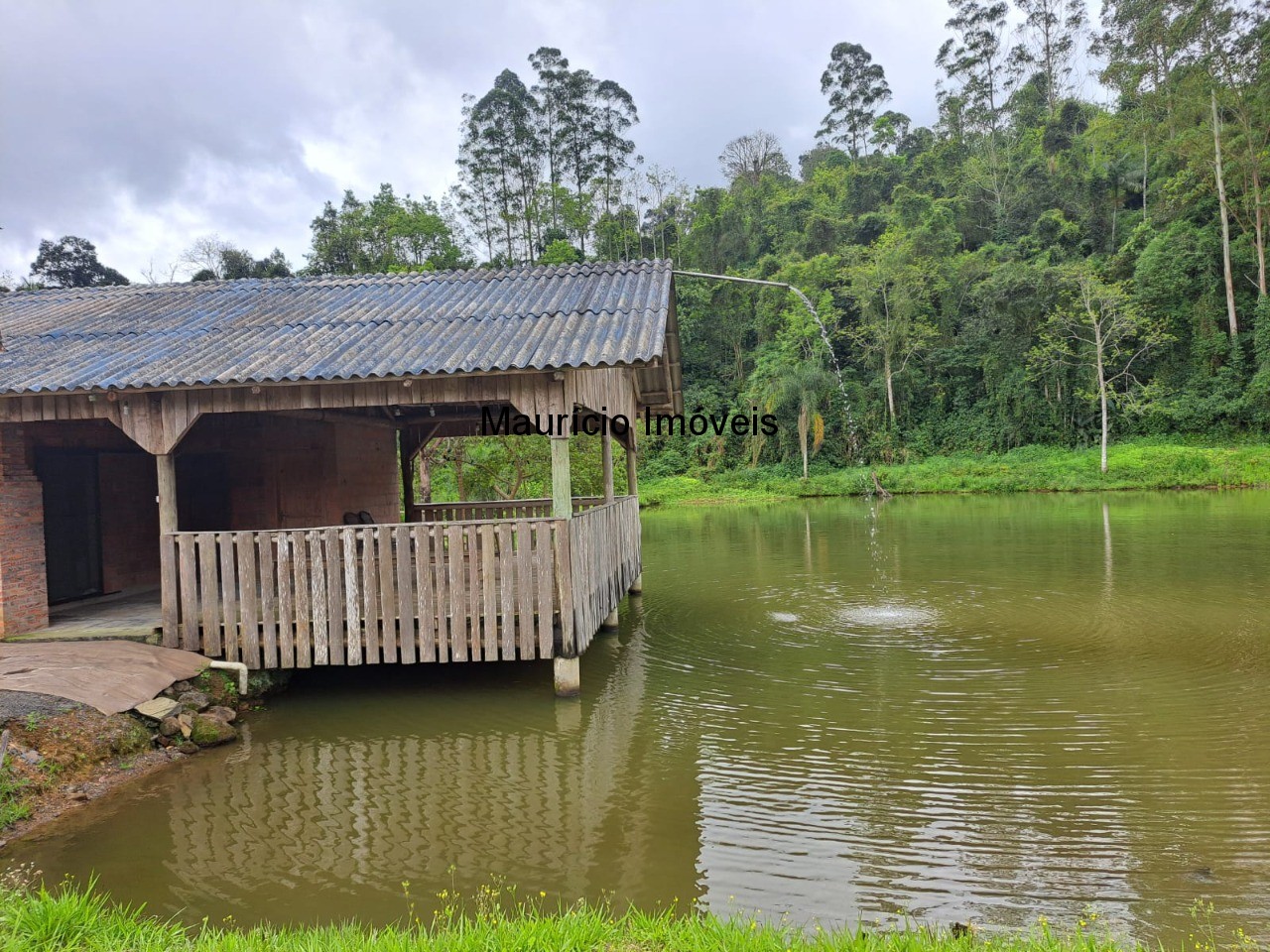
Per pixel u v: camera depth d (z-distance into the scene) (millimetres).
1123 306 40281
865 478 40656
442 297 10398
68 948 3684
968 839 5074
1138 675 8398
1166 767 6109
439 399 8109
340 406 8156
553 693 8523
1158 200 47656
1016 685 8227
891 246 47844
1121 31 49219
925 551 18141
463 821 5559
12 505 8555
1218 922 4078
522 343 8266
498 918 4039
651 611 12844
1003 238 52438
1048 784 5855
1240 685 7945
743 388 51781
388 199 42562
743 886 4574
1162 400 41312
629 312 8875
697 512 34625
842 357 50062
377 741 7227
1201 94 42812
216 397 8125
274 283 11758
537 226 56938
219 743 7125
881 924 4133
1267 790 5656
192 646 8211
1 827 5355
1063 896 4375
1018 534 20797
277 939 3855
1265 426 38906
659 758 6648
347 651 8008
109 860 5051
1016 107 65062
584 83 64062
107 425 11086
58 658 7348
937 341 48812
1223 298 42156
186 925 4289
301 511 11891
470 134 58781
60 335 9516
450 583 8047
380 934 3850
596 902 4434
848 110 78000
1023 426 44125
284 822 5590
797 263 51500
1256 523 21219
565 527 8094
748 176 75812
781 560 17859
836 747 6742
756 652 10008
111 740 6445
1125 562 15398
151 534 12023
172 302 10906
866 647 10055
